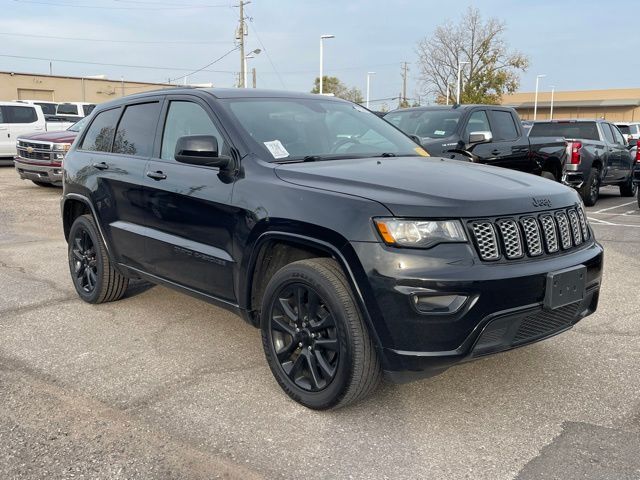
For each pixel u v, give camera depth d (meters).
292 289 3.51
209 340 4.58
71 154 5.66
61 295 5.75
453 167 3.99
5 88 47.41
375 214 3.11
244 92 4.55
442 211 3.08
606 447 3.07
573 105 72.44
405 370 3.10
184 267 4.25
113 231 4.96
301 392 3.49
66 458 2.97
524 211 3.29
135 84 55.56
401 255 3.02
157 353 4.33
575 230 3.62
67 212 5.78
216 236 3.94
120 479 2.81
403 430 3.26
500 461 2.96
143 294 5.76
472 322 3.03
